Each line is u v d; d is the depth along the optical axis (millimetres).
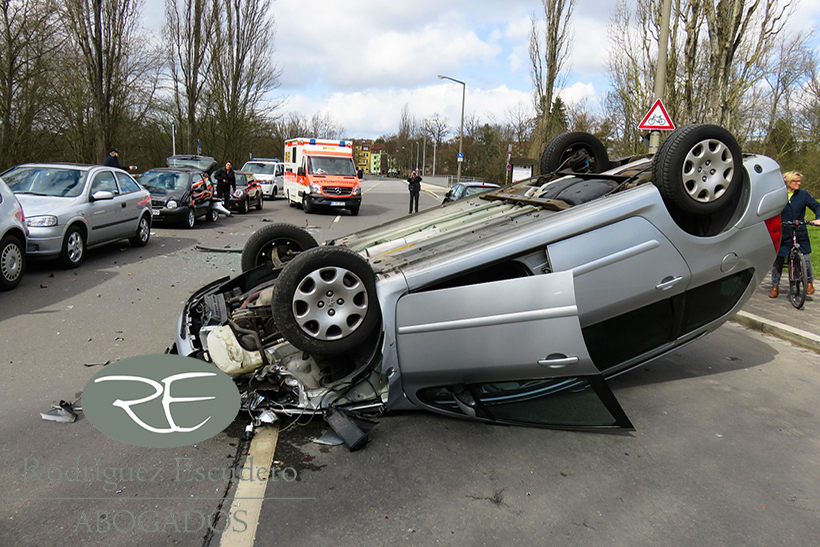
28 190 9797
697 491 3447
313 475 3434
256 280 5332
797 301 8000
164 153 37125
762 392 5094
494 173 46188
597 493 3381
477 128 71375
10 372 4922
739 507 3293
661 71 12500
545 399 4188
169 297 7789
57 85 21938
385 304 3875
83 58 22859
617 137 29297
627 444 4023
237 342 4062
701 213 4332
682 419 4480
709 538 2992
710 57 12250
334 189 22297
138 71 26062
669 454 3902
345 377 3967
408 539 2887
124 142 28422
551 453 3842
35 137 22156
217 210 18016
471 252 3980
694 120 14852
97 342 5801
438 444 3867
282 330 3766
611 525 3070
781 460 3873
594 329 4227
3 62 19688
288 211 24094
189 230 15562
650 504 3287
